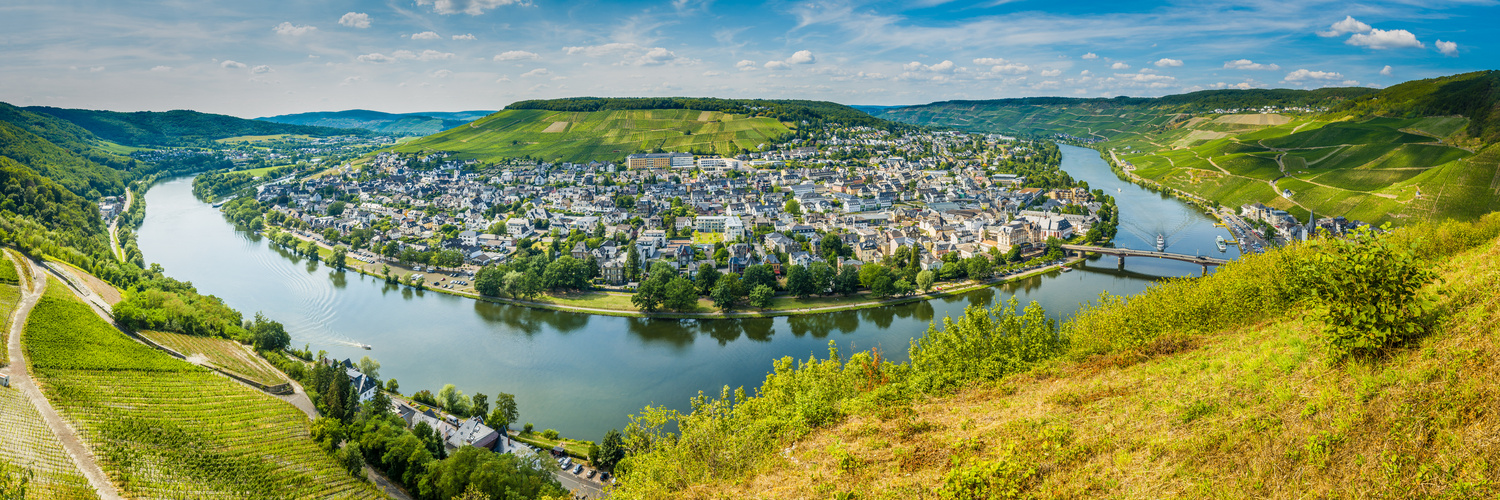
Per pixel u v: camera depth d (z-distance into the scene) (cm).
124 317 19838
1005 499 4803
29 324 17600
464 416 16100
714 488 6384
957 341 9819
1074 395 6744
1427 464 3744
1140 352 7956
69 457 12175
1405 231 11706
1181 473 4597
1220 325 8712
